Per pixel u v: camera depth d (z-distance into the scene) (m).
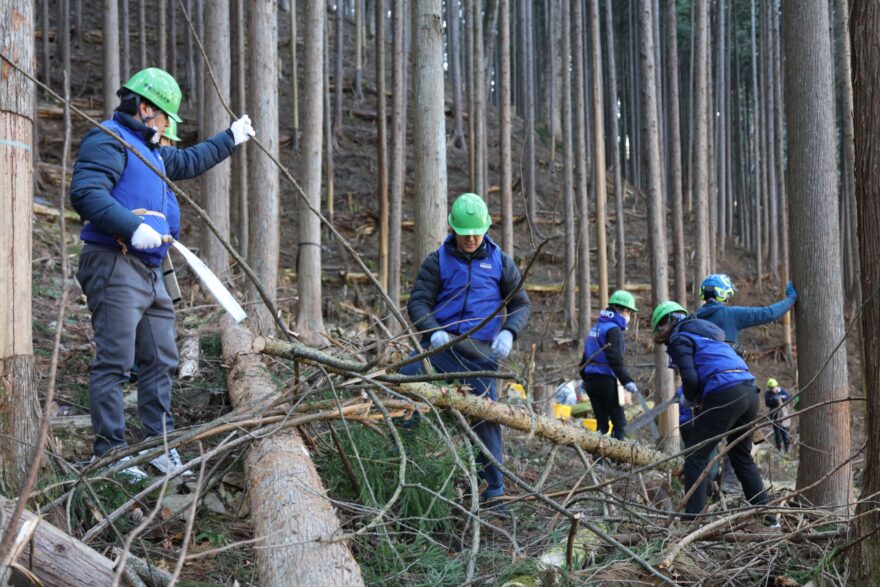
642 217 17.80
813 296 4.25
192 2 14.90
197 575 2.63
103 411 3.12
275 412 3.08
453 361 3.84
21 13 2.65
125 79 13.05
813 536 3.12
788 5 4.36
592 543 3.13
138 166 3.19
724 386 4.06
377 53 9.61
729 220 18.36
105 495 2.91
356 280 11.48
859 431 10.77
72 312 5.99
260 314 6.32
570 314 11.78
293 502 2.34
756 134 16.89
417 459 3.31
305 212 7.05
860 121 2.56
